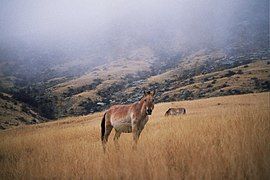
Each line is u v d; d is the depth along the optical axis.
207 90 189.12
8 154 18.12
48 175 10.09
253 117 13.95
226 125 13.69
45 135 26.77
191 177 7.37
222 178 7.14
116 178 8.29
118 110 16.89
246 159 7.84
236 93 164.38
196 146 10.07
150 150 10.95
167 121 28.56
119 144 14.87
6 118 142.12
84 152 12.84
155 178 7.55
